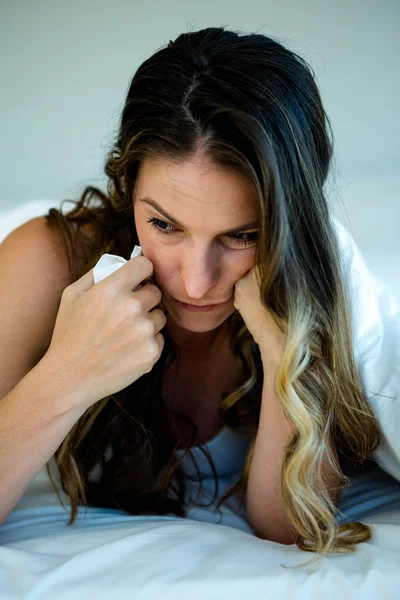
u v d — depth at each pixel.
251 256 0.95
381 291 1.30
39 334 1.13
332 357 1.01
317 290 0.98
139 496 1.14
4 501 0.98
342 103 2.73
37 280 1.13
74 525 1.04
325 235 0.97
